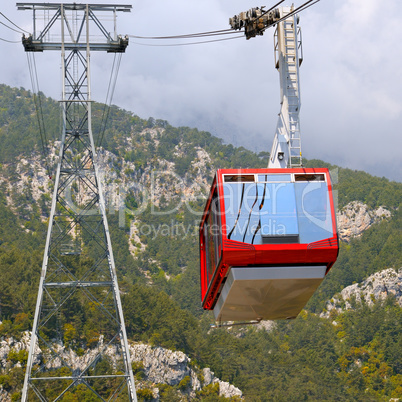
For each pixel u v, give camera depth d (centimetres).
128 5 6425
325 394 16775
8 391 11106
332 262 2752
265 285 2803
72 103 6612
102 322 14350
